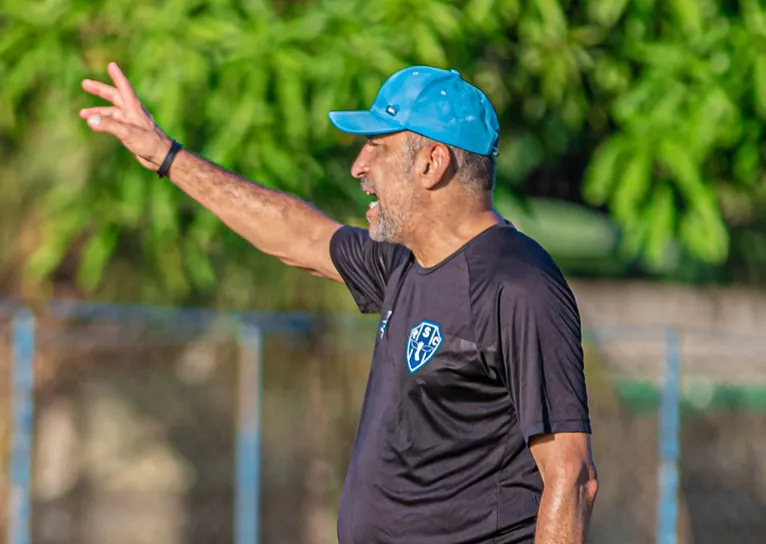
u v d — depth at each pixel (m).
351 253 12.99
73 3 22.47
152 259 26.86
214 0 22.44
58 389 32.41
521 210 26.39
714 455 33.38
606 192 23.20
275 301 28.47
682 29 23.73
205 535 33.59
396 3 22.12
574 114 24.48
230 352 33.22
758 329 33.03
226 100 21.88
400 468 10.91
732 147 23.91
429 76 11.07
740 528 33.00
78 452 32.84
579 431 10.05
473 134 10.88
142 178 22.61
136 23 22.44
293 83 21.39
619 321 44.22
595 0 23.03
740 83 22.97
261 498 31.77
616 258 34.53
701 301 36.72
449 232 10.96
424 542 10.80
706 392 33.31
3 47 22.27
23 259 28.36
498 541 10.64
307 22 22.16
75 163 23.86
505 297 10.26
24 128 23.92
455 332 10.52
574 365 10.15
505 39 23.50
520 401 10.16
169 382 33.47
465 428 10.62
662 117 22.75
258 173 21.55
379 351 11.34
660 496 26.33
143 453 33.50
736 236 29.09
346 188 24.64
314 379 30.69
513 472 10.62
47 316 26.02
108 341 29.20
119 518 33.25
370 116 11.05
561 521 9.98
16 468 24.88
